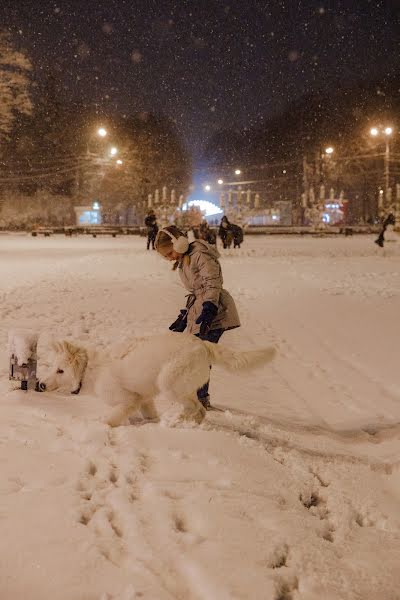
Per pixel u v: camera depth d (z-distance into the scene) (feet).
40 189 264.52
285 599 9.57
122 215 273.95
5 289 52.70
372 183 256.93
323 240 155.22
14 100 140.15
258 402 22.82
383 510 13.23
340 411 22.93
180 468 14.05
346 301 48.62
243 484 13.41
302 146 270.05
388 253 101.40
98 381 17.43
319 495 14.03
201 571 9.71
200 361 17.11
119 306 43.50
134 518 11.32
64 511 11.53
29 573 9.52
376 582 10.02
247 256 94.58
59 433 16.49
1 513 11.39
